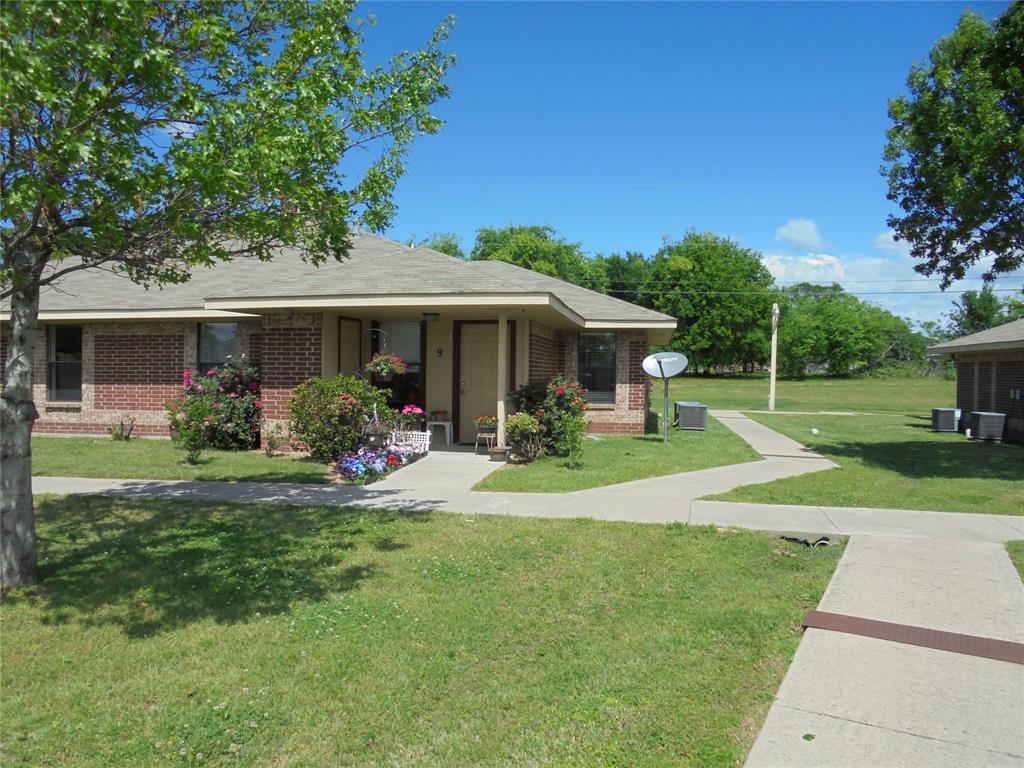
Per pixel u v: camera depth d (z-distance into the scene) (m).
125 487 9.48
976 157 10.70
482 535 7.16
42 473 10.45
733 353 61.62
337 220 6.32
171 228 5.33
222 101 5.42
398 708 3.79
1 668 4.21
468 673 4.19
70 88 4.44
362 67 6.47
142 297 15.08
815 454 14.59
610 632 4.79
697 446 15.10
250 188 5.38
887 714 3.65
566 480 10.23
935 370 64.19
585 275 62.19
